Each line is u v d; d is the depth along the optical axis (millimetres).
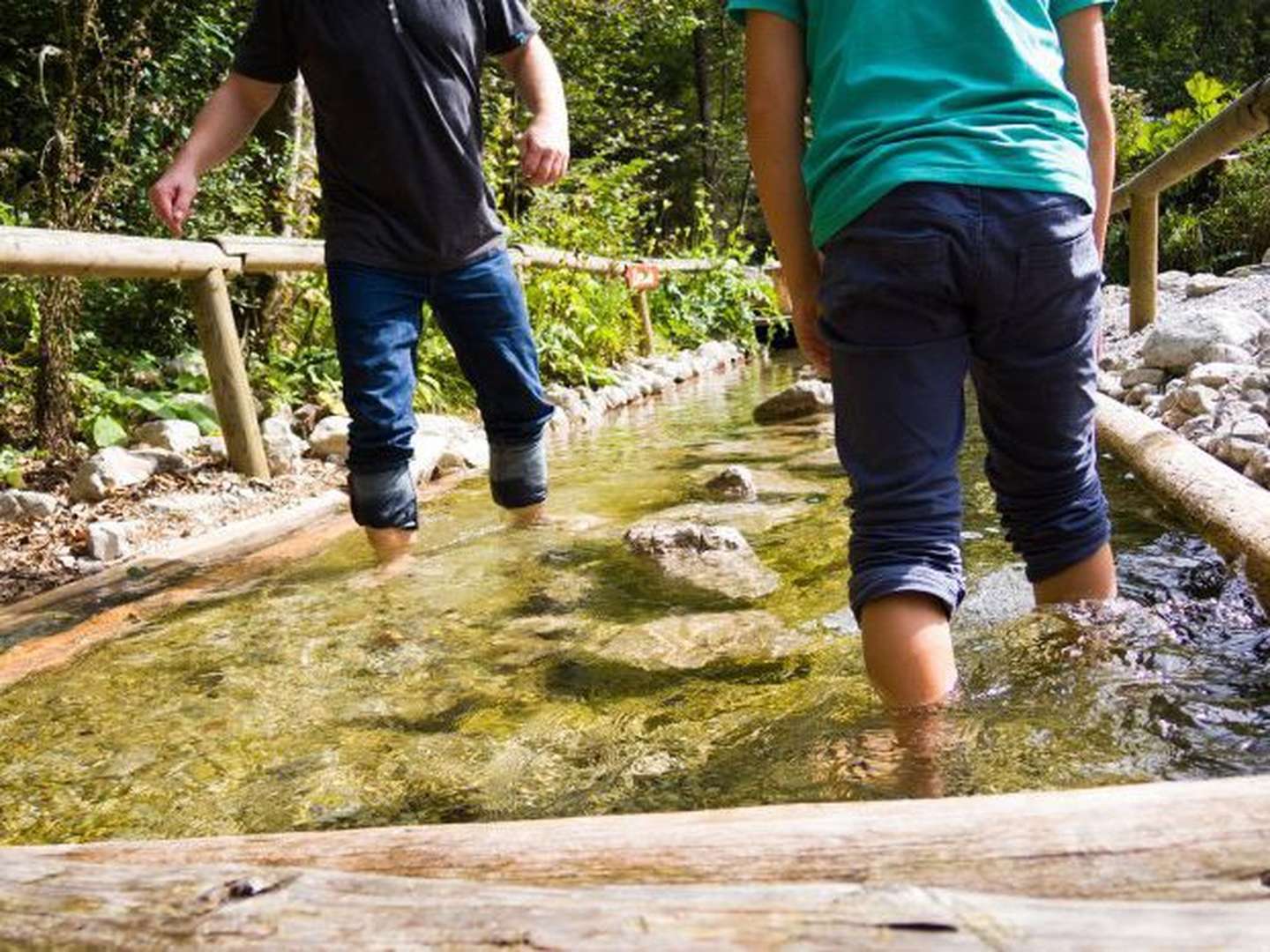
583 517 3037
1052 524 1683
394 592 2379
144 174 5934
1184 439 2945
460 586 2396
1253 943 601
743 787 1343
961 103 1428
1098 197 1640
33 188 5547
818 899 663
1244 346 4070
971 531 2471
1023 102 1441
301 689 1845
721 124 21094
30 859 838
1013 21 1475
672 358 8430
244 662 1996
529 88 2854
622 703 1689
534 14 13383
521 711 1692
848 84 1471
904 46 1463
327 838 907
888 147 1409
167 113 6254
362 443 2613
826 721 1494
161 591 2562
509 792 1420
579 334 6863
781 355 10188
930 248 1379
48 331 4098
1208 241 9742
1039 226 1399
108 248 3299
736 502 3139
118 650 2123
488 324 2758
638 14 16516
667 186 20516
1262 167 9523
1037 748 1324
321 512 3381
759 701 1640
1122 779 1235
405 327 2664
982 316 1452
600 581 2371
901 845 782
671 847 819
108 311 5453
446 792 1441
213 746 1640
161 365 5199
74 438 4211
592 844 839
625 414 5836
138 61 5434
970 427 3969
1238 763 1260
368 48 2494
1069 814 783
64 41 5988
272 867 784
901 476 1438
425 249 2641
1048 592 1732
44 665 2066
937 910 644
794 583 2271
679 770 1428
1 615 2451
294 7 2545
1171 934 611
